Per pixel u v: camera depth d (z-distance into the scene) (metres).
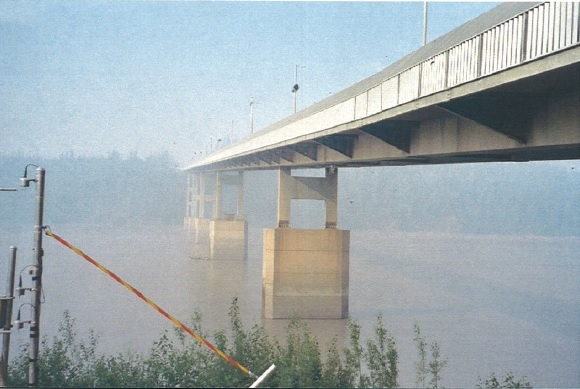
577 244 117.44
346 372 17.20
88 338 33.88
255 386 12.66
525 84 16.83
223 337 16.78
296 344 17.34
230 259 90.75
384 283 70.44
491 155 25.20
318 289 48.72
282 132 41.81
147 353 26.75
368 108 25.64
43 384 15.34
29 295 42.16
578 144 16.66
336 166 45.84
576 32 12.99
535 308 56.75
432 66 19.62
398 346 37.53
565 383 29.73
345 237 49.34
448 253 101.81
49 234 13.99
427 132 25.72
